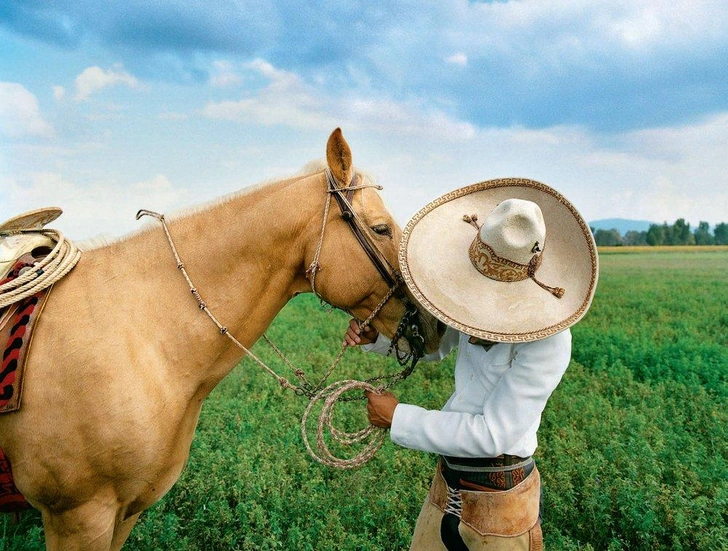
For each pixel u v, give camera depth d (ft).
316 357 27.25
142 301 7.93
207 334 8.16
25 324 7.44
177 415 8.14
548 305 7.07
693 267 95.81
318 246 8.18
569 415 19.22
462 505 7.76
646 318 41.86
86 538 7.99
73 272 8.02
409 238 7.88
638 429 17.40
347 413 19.39
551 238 7.62
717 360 26.78
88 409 7.34
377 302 8.55
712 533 11.99
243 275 8.17
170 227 8.30
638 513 12.68
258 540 12.02
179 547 11.78
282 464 14.71
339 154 8.00
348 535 12.12
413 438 7.79
